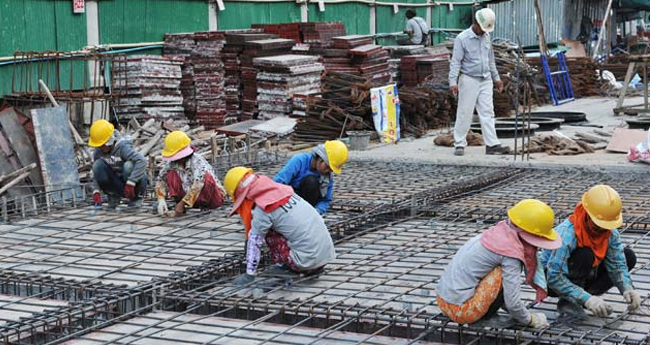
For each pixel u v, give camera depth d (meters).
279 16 18.27
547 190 9.46
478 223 8.11
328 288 6.14
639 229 7.76
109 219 8.48
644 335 5.09
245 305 5.75
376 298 5.92
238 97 15.22
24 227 8.20
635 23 35.78
